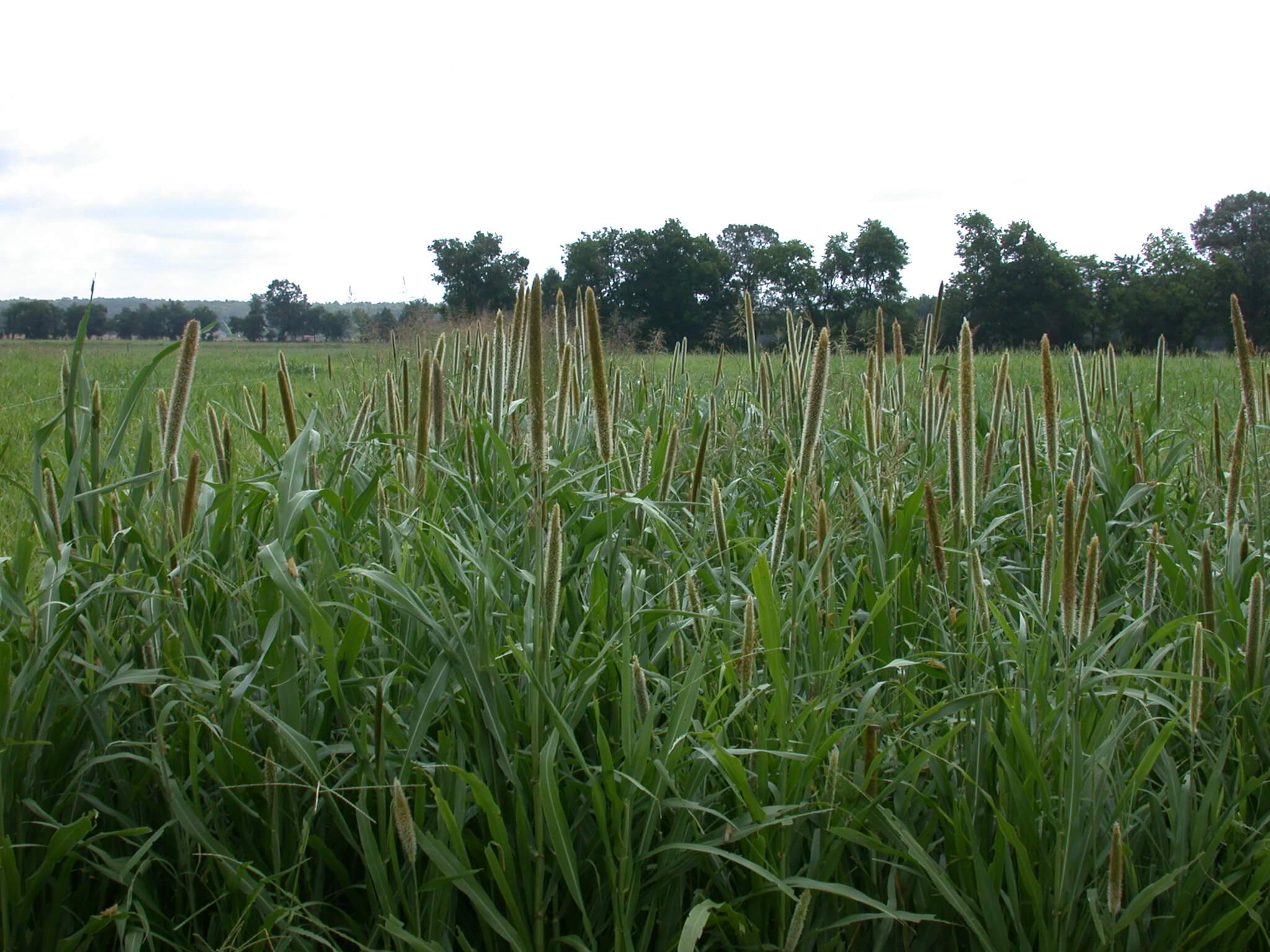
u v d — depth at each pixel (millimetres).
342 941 2568
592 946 2266
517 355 4379
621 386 5750
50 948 2375
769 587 2332
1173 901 2451
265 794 2402
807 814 2270
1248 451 4297
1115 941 2461
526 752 2428
